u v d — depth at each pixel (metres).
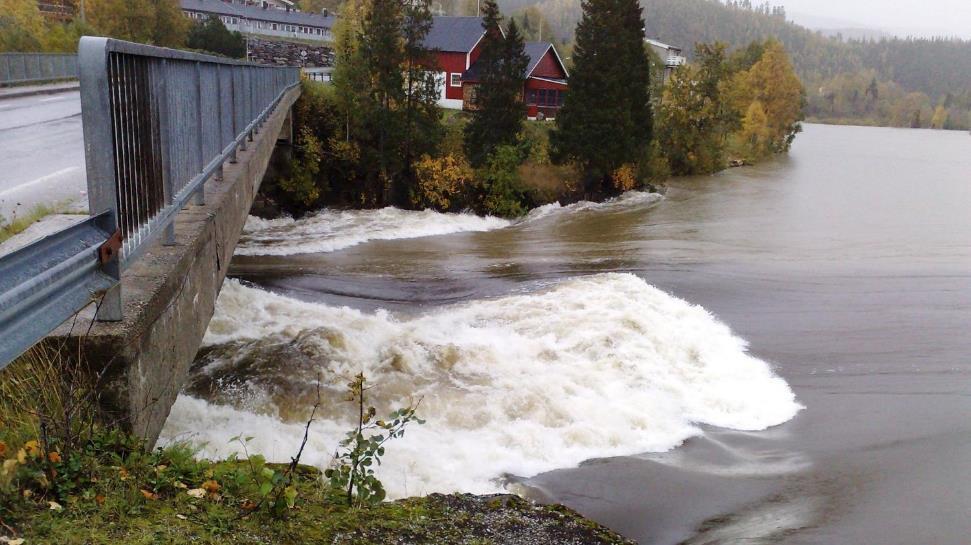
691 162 50.62
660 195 40.00
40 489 3.88
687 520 8.06
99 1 47.34
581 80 39.56
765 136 65.50
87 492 3.94
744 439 10.39
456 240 27.14
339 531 4.56
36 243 3.59
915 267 20.59
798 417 11.23
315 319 13.05
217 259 8.21
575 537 5.46
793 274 19.47
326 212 33.53
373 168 35.56
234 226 10.12
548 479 8.80
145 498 4.16
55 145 16.05
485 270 19.86
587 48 39.59
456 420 9.95
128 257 4.75
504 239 27.28
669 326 13.96
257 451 8.16
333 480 5.05
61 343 4.38
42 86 32.16
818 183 46.34
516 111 38.25
